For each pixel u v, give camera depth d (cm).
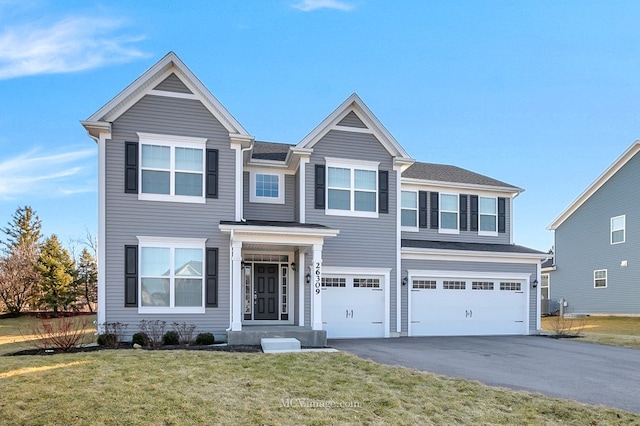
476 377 886
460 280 1781
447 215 2000
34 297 3120
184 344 1272
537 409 665
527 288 1862
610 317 2608
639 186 2502
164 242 1370
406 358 1094
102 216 1323
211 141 1437
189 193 1406
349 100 1627
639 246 2484
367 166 1656
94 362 877
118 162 1352
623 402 734
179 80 1424
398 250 1669
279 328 1383
